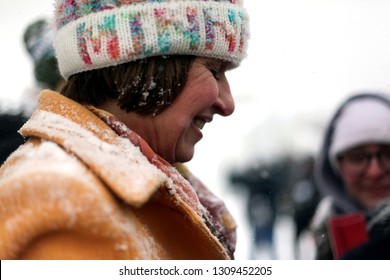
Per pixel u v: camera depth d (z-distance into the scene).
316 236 4.43
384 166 4.42
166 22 1.92
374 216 3.68
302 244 5.62
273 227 7.05
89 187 1.60
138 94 1.93
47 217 1.58
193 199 1.97
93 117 1.83
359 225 3.67
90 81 1.97
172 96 1.94
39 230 1.59
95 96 1.97
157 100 1.93
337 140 4.51
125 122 1.96
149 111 1.94
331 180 4.65
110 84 1.95
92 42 1.92
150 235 1.79
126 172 1.67
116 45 1.91
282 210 7.04
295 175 6.53
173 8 1.93
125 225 1.65
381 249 3.28
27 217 1.59
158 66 1.93
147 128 1.96
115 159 1.70
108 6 1.92
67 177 1.60
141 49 1.91
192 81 1.97
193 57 1.97
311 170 5.99
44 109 1.85
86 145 1.71
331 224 3.72
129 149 1.78
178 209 1.80
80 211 1.58
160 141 1.97
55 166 1.64
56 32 2.04
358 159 4.45
